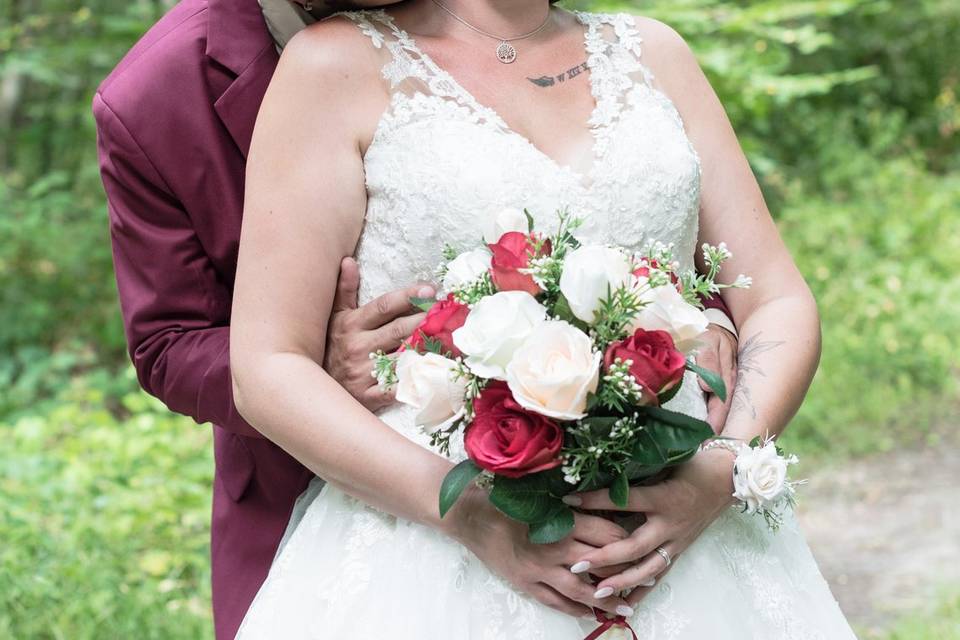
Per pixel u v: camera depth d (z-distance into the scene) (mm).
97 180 8656
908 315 8492
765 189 10992
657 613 2018
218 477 2504
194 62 2350
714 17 7387
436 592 2006
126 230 2389
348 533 2127
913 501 6070
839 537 5719
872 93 13500
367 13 2229
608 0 6895
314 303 2086
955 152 13508
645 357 1728
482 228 2064
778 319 2285
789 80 7547
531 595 1965
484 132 2111
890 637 4434
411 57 2170
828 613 2268
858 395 7414
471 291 1816
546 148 2178
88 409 7008
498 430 1740
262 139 2104
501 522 1910
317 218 2084
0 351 7797
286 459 2363
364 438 1989
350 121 2117
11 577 3980
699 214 2373
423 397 1775
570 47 2299
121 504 4656
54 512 4656
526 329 1742
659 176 2180
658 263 1849
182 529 4695
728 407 2195
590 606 1941
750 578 2156
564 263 1801
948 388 7539
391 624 2006
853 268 9383
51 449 5734
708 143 2381
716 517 2025
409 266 2100
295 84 2102
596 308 1764
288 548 2199
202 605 4305
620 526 1978
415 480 1959
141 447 5137
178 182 2348
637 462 1822
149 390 2416
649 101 2266
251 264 2080
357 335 2092
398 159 2098
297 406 2012
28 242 8195
